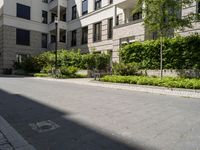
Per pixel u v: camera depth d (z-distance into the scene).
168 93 9.54
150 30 13.32
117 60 19.33
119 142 3.90
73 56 22.73
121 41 19.47
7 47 29.83
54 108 6.60
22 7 31.53
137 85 12.12
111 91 10.45
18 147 3.74
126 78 13.28
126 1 19.45
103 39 25.33
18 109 6.51
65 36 33.34
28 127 4.83
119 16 23.02
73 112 6.09
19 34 31.06
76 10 30.78
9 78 19.19
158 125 4.87
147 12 12.43
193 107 6.71
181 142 3.86
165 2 11.70
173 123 5.01
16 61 30.34
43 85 13.09
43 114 5.91
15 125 4.98
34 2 32.94
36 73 24.19
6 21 29.73
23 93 9.59
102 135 4.27
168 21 12.24
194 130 4.50
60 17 35.00
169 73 13.94
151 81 11.92
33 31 32.56
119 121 5.20
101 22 25.84
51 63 24.25
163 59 14.24
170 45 13.88
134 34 17.84
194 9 14.01
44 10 34.28
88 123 5.05
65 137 4.19
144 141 3.93
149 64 15.06
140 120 5.28
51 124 5.02
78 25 30.08
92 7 27.28
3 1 29.53
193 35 12.91
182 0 12.00
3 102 7.56
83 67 21.81
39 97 8.55
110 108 6.58
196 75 12.55
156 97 8.64
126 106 6.86
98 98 8.37
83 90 10.79
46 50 34.06
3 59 29.62
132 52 16.34
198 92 9.52
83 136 4.23
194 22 12.96
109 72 17.98
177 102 7.55
